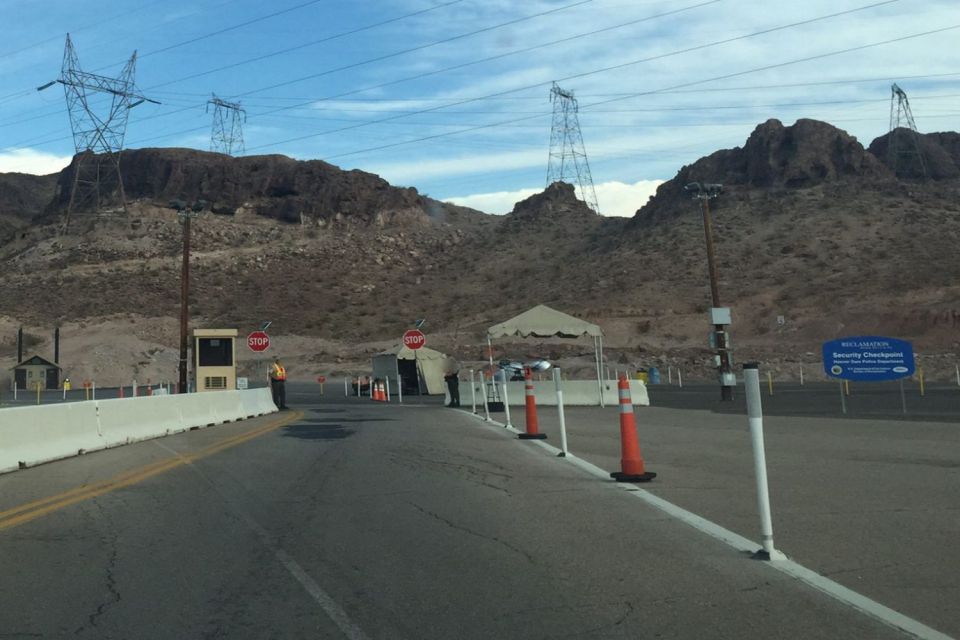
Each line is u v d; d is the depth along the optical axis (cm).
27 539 831
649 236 10519
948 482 1092
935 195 10175
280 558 746
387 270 11950
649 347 7094
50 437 1477
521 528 860
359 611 593
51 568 719
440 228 14625
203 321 9456
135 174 14788
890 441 1540
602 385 2861
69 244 12094
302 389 5278
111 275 10638
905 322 6538
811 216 9738
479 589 644
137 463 1426
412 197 15150
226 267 11269
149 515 951
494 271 11381
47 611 600
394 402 3591
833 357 2162
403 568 709
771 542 718
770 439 1628
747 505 964
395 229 13938
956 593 616
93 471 1331
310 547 788
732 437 1692
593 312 8406
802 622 554
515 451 1525
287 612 593
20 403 4234
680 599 609
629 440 1168
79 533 857
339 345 8700
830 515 896
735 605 592
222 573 699
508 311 9306
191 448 1659
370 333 9175
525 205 14088
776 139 11400
